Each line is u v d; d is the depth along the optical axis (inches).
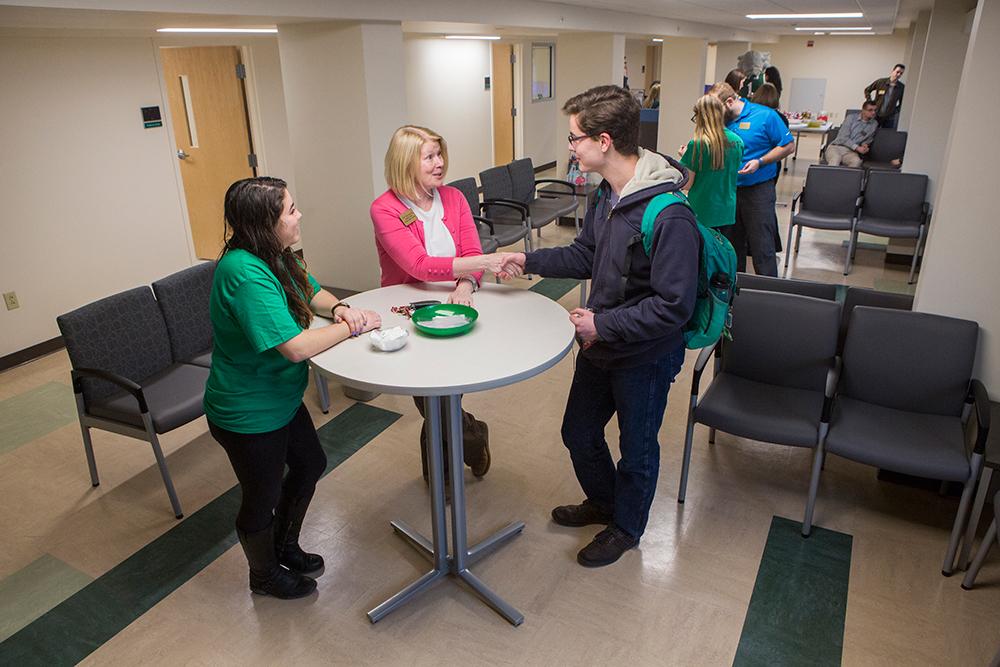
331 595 91.5
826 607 88.0
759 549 98.6
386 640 84.3
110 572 96.3
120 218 189.6
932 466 89.0
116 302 112.2
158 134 196.1
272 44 234.2
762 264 183.2
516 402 142.3
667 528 103.5
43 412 142.9
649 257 77.6
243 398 75.1
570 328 82.0
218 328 74.0
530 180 226.4
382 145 153.6
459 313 85.6
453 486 87.2
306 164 161.2
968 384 98.8
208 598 91.4
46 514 109.1
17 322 168.1
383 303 92.7
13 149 162.4
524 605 89.4
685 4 229.3
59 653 83.1
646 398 84.7
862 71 531.2
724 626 85.5
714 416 102.3
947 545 98.7
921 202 204.7
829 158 312.5
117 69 182.4
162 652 83.0
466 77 344.5
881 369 102.8
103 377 102.3
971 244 99.5
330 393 145.7
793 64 549.3
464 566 93.0
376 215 95.3
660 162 77.9
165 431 103.9
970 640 82.4
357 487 114.3
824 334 106.2
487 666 80.4
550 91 422.3
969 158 96.7
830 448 95.3
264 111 237.3
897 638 83.0
